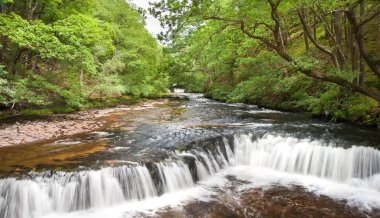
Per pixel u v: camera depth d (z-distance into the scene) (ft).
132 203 23.13
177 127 42.78
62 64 56.18
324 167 28.50
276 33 37.88
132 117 54.95
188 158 28.02
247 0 36.17
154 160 25.95
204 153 30.45
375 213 21.12
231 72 91.71
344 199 23.56
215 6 35.32
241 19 38.14
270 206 22.25
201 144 31.50
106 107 73.00
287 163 30.55
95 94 89.15
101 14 103.19
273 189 25.73
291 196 24.16
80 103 64.85
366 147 27.04
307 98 52.70
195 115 57.36
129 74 107.96
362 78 36.42
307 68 36.70
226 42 49.49
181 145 31.27
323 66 51.13
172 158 27.30
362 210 21.61
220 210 21.74
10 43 51.24
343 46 53.67
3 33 43.78
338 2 32.99
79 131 39.93
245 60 63.16
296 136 32.71
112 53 96.32
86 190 21.81
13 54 50.96
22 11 60.23
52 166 23.59
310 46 65.05
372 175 26.21
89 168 22.99
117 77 94.38
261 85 59.11
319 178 28.53
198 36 42.06
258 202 22.99
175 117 54.75
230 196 24.35
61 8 65.00
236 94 66.59
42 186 20.83
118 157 26.71
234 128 40.14
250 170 30.94
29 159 25.82
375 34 52.06
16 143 32.12
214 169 30.09
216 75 106.32
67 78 62.59
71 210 21.33
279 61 53.36
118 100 91.15
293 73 58.34
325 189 25.64
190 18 34.65
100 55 83.41
